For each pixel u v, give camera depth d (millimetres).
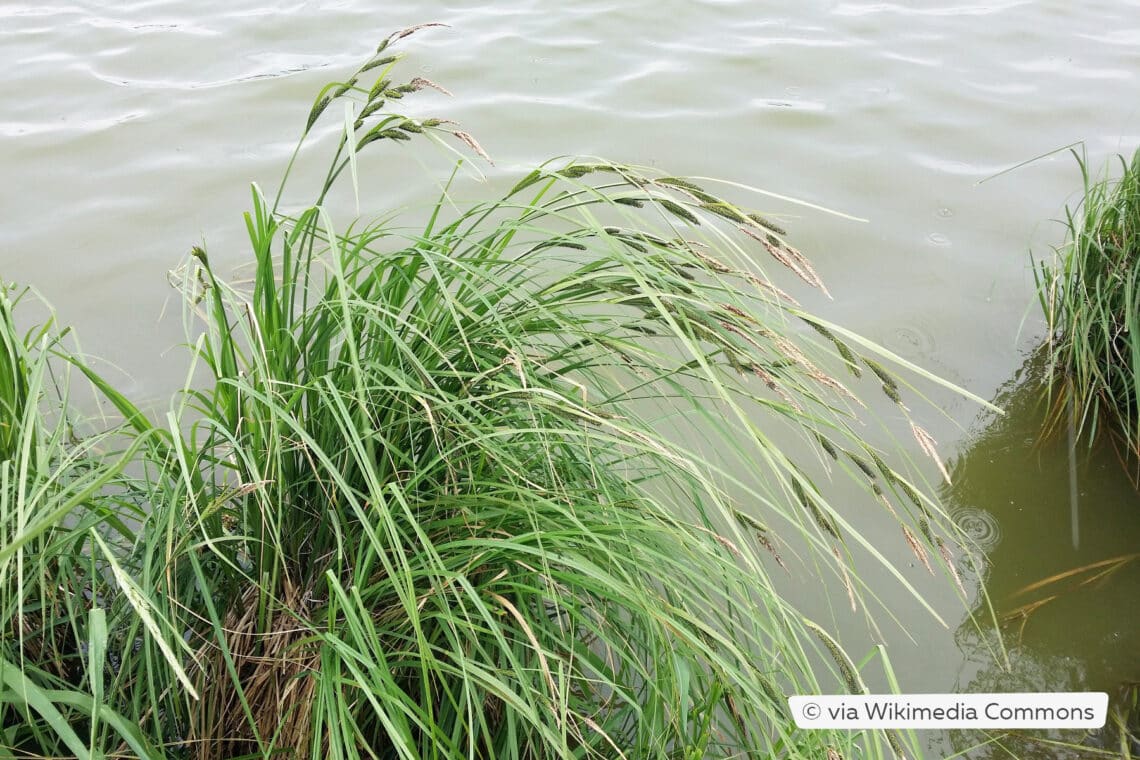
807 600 2691
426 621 1885
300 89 5086
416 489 1916
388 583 1737
